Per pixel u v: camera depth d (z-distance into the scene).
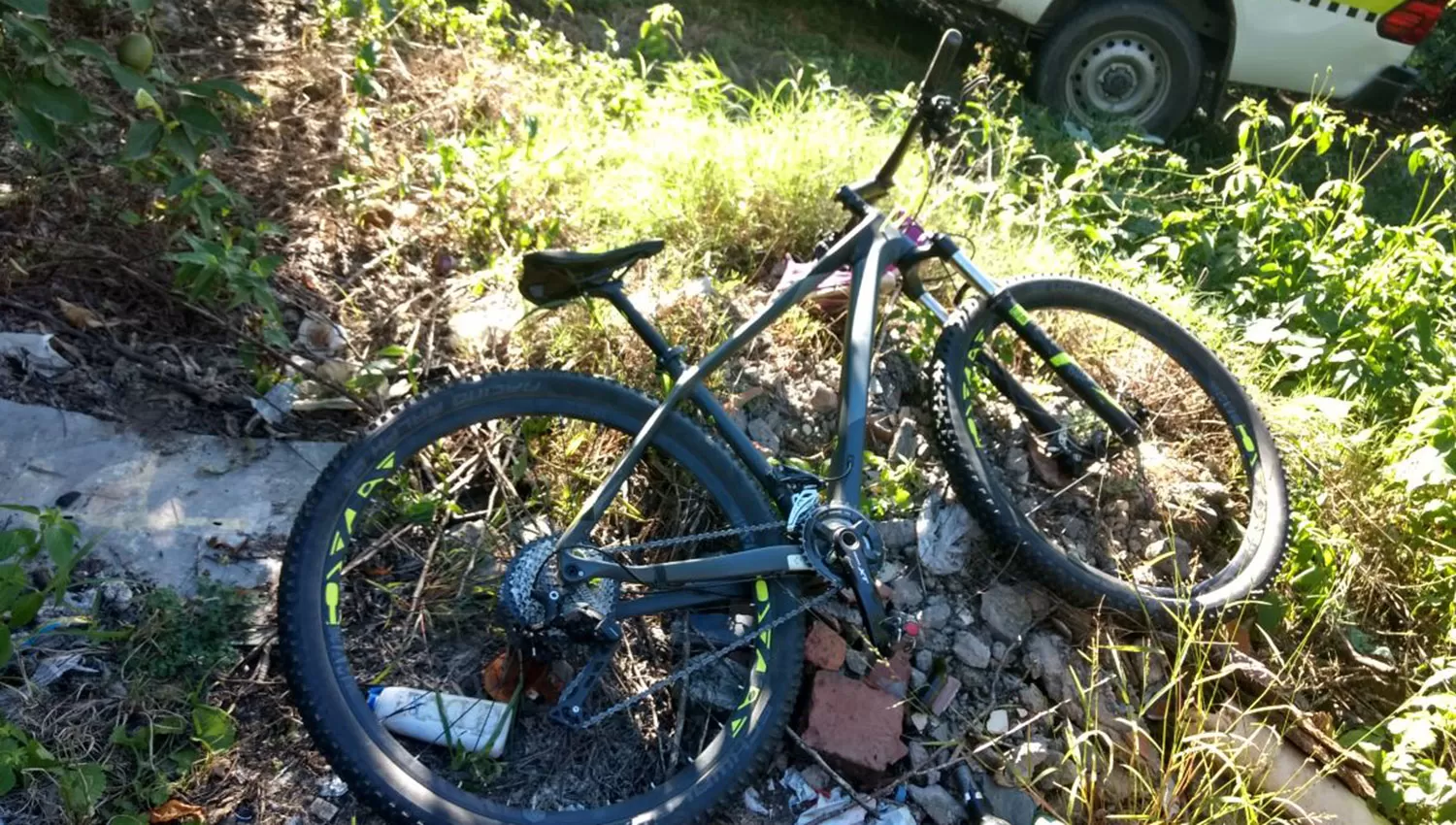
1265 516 3.34
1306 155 7.02
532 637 2.54
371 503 2.82
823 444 3.44
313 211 3.79
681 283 3.78
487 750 2.59
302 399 3.18
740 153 4.26
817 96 5.01
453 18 4.95
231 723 2.45
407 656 2.75
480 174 3.92
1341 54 6.12
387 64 4.61
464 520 3.04
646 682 2.83
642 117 4.64
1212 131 6.81
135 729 2.46
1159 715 3.06
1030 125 5.86
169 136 3.14
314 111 4.25
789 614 2.68
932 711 2.93
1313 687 3.33
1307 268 4.42
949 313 3.40
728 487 2.84
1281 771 3.04
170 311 3.29
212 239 3.26
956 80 6.53
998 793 2.83
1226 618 3.19
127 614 2.63
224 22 4.57
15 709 2.41
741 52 6.10
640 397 2.86
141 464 2.92
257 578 2.77
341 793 2.47
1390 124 8.15
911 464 3.36
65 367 3.05
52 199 3.45
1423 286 4.36
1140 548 3.44
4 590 2.34
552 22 5.76
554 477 3.13
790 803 2.70
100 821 2.30
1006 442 3.56
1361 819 3.00
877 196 3.47
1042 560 3.02
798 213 4.14
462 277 3.73
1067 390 3.72
